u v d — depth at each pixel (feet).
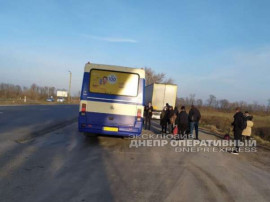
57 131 42.83
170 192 17.25
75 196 15.48
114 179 19.13
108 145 33.09
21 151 26.02
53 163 22.39
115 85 33.45
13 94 256.32
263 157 32.81
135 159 26.18
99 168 21.80
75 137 37.68
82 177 19.10
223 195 17.51
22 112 76.79
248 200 16.93
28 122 52.16
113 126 33.17
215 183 19.98
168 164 25.03
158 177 20.43
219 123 90.74
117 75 33.53
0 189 15.85
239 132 33.88
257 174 23.77
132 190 17.13
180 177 20.83
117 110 33.30
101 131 33.12
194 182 19.79
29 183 17.13
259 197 17.63
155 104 80.79
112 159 25.41
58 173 19.66
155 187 18.04
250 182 20.94
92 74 33.40
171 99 81.00
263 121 112.16
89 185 17.51
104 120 33.17
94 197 15.52
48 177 18.57
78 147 30.37
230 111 188.65
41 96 302.45
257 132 73.82
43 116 69.67
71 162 23.18
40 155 24.95
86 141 34.86
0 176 18.11
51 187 16.69
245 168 25.81
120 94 33.42
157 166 23.94
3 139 31.48
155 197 16.20
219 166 25.71
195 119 45.57
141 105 33.53
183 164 25.44
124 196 16.02
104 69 33.42
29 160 22.80
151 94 83.30
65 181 17.98
